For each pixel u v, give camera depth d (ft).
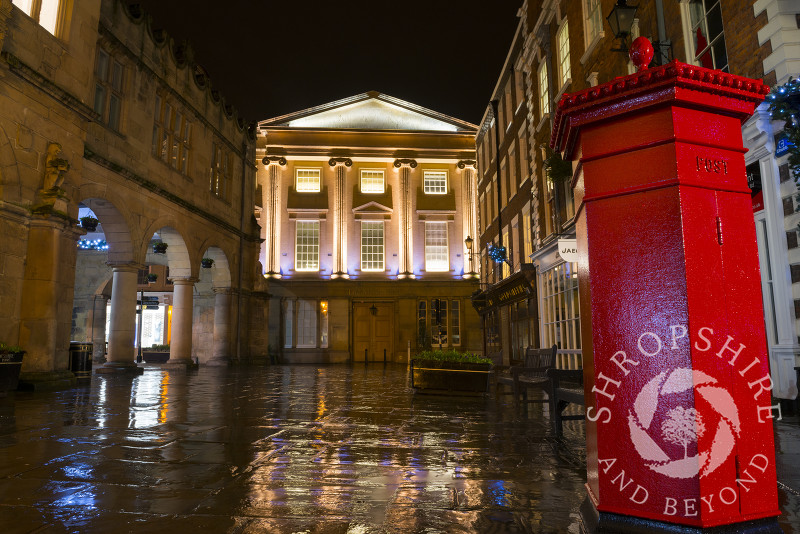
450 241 105.29
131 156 50.34
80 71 38.99
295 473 12.05
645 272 6.65
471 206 105.91
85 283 81.25
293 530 8.30
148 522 8.61
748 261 6.75
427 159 107.14
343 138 107.24
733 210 6.76
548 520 8.80
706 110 6.82
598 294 7.05
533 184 52.29
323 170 105.91
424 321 102.53
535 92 52.29
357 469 12.48
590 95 7.11
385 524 8.61
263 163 103.55
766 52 21.06
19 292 33.45
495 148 71.92
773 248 21.35
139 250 51.39
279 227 102.68
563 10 44.62
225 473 12.00
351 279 101.86
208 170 67.21
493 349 74.69
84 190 43.45
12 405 24.97
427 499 10.03
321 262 103.19
